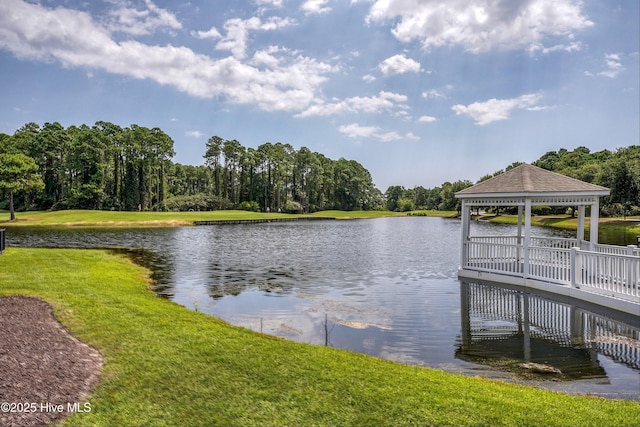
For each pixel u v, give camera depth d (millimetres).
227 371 5309
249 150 94312
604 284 9852
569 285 10844
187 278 14375
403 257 20453
